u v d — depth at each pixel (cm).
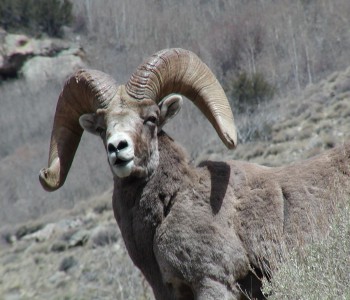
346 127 10844
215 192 2841
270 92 14300
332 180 2788
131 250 2862
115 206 2898
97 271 9356
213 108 2914
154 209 2803
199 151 12762
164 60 2895
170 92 2952
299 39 17675
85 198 14300
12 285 10138
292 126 11881
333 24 17850
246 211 2817
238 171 2920
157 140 2841
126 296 7600
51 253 10750
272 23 18738
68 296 9144
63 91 3022
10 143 19412
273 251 2738
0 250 12025
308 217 2734
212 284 2714
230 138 2855
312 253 2562
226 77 17912
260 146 11388
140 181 2809
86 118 2920
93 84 2866
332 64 16225
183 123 13725
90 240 10312
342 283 2500
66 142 3080
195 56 2973
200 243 2744
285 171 2888
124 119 2758
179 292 2792
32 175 16550
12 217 14875
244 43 18500
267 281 2641
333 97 12531
